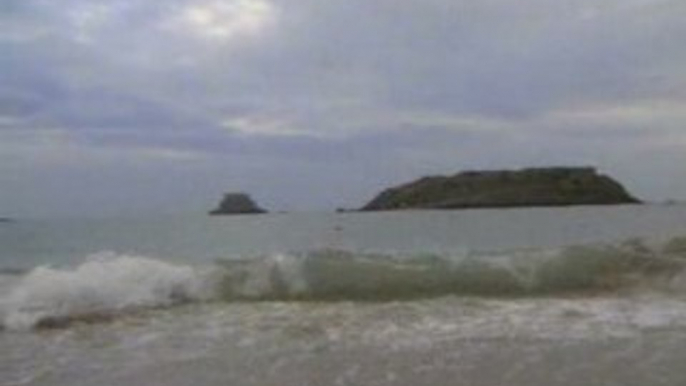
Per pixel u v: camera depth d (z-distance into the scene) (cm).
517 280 1289
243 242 2961
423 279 1256
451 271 1270
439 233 3397
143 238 3198
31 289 1096
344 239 3136
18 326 973
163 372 746
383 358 793
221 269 1222
